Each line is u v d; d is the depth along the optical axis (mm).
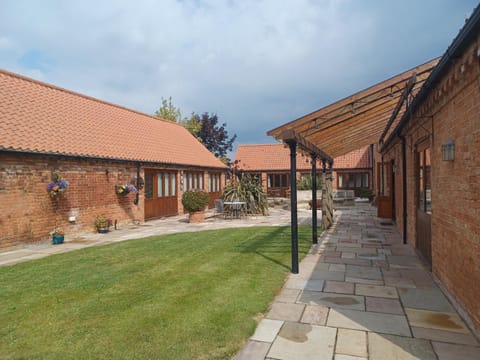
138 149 14625
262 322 3955
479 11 2719
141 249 8375
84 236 10641
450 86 4312
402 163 8906
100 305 4547
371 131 11312
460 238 4160
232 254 7539
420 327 3754
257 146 32500
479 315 3537
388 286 5176
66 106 13469
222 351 3285
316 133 7379
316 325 3850
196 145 22203
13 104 10852
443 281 5043
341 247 8172
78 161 10867
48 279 5828
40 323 4004
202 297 4758
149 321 3986
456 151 4250
